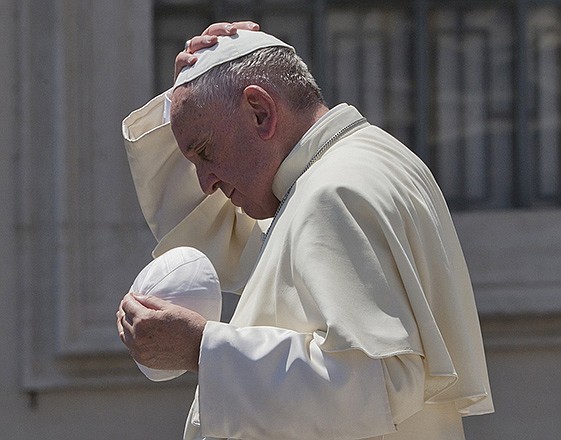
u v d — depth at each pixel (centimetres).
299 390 914
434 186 1074
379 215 957
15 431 2264
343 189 967
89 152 2280
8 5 2278
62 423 2272
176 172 1281
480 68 2467
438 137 2459
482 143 2466
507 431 2314
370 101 2450
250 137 1048
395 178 1005
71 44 2280
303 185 1016
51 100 2278
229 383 933
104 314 2267
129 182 2286
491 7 2469
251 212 1095
